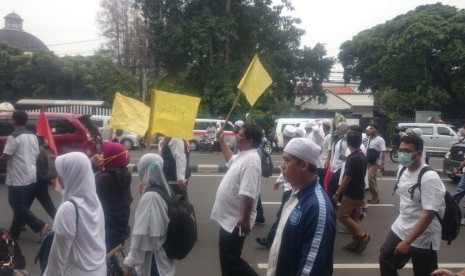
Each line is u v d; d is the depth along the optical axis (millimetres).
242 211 5094
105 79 41594
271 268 3371
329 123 10633
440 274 3373
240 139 5211
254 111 31172
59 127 13422
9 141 7352
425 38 33469
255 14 32406
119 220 4797
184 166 7230
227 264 5176
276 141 26578
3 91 41281
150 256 4336
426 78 35781
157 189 4332
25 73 41219
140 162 4398
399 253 4582
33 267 6535
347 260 7215
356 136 7344
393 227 4875
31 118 13516
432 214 4523
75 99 41312
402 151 4688
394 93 38219
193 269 6695
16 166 7402
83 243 3562
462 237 8602
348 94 52469
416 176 4664
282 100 35031
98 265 3613
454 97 37219
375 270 6770
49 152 7883
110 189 4766
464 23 33438
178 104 5035
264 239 7742
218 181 14703
